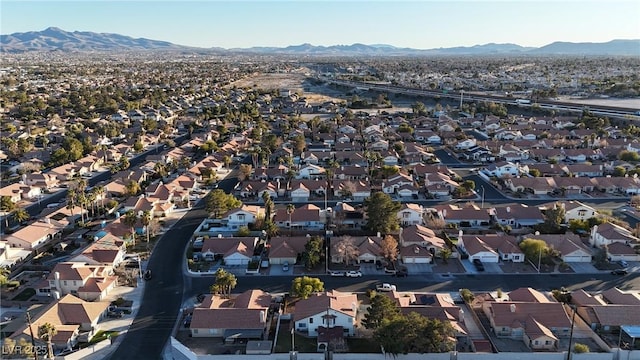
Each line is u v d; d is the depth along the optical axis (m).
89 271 85.88
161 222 116.50
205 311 73.38
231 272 92.12
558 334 71.44
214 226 114.06
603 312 72.69
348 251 93.81
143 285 87.50
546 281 88.38
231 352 68.31
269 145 189.62
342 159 173.88
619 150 176.38
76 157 169.00
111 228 106.94
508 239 99.75
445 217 114.56
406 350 65.06
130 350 69.69
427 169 153.62
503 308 73.56
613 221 110.88
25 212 118.44
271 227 106.56
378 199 107.75
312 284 81.00
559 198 133.62
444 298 79.75
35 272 92.12
